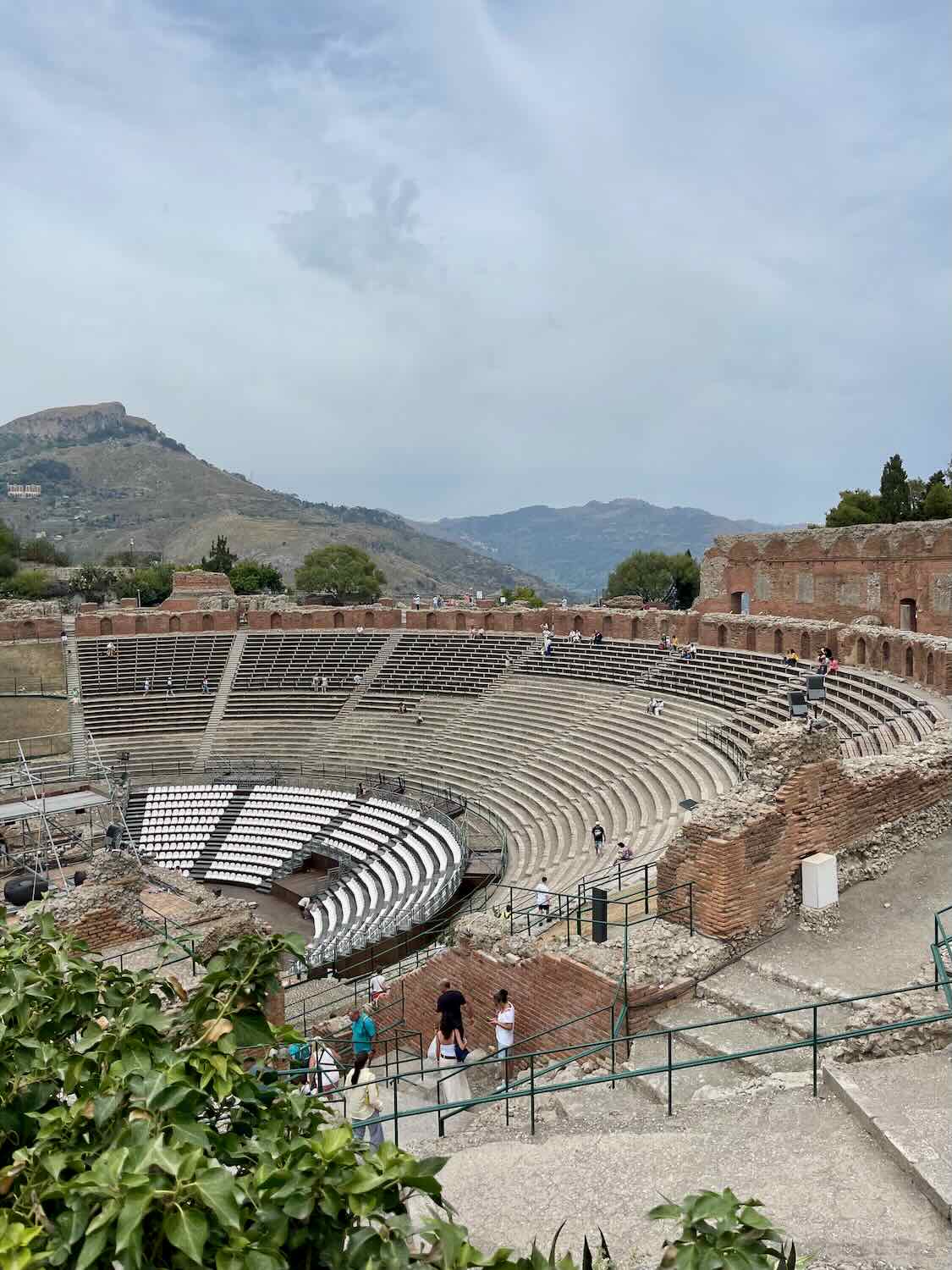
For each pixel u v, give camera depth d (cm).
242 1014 659
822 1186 894
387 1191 499
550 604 7481
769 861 1694
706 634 5347
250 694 6294
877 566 5216
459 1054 1702
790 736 1767
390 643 6681
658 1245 833
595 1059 1444
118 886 2128
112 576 11631
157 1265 455
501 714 5422
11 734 5825
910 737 2692
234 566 12331
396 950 3139
